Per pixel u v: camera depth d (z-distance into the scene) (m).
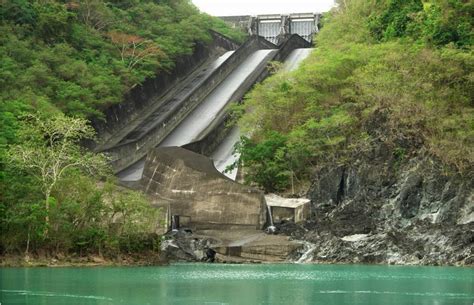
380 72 97.56
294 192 95.38
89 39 131.00
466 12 107.19
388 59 98.56
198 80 141.38
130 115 124.38
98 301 48.25
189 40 148.25
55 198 75.12
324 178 92.50
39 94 111.06
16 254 71.56
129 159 110.94
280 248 81.75
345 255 79.50
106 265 74.00
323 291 54.09
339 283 59.22
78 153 83.12
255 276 65.12
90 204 75.75
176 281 60.41
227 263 81.25
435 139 89.12
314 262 79.56
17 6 122.81
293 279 62.38
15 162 76.44
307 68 102.88
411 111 92.06
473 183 84.06
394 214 86.12
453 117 91.19
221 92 132.88
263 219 89.38
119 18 142.88
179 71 141.62
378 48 103.50
